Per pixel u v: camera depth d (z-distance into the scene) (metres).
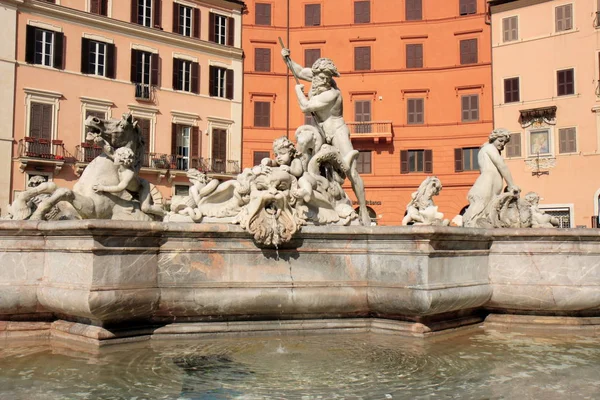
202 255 6.33
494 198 8.34
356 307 6.80
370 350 5.85
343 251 6.84
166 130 41.41
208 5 43.72
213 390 4.45
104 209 6.68
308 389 4.51
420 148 44.22
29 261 6.22
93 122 6.70
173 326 6.26
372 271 6.80
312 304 6.62
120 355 5.49
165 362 5.26
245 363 5.27
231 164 43.91
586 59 38.62
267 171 6.61
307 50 46.12
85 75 37.81
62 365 5.11
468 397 4.36
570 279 7.12
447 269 6.64
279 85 45.78
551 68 39.97
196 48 43.00
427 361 5.43
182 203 8.34
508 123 41.62
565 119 39.16
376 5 45.47
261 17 45.84
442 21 44.44
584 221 38.06
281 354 5.64
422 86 44.56
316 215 7.55
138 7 40.44
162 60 41.47
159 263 6.16
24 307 6.18
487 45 43.19
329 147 8.42
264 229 6.43
